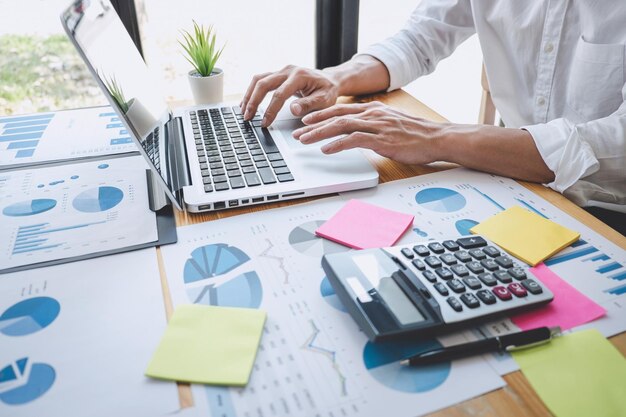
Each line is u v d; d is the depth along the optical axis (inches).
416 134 25.1
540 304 15.8
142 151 19.7
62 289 17.0
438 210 21.6
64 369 14.0
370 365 14.0
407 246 17.9
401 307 15.1
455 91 60.9
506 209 21.5
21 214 21.4
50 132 29.3
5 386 13.5
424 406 12.9
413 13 38.9
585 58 30.3
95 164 25.6
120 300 16.5
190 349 14.4
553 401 13.0
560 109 33.4
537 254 18.5
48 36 46.4
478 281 16.3
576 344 14.6
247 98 30.5
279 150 25.6
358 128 25.3
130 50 26.5
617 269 17.8
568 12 31.3
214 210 21.5
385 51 35.5
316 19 45.3
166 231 20.2
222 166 24.0
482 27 35.2
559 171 23.0
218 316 15.6
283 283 17.2
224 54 46.6
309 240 19.6
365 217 20.8
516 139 24.1
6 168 25.2
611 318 15.7
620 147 23.0
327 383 13.5
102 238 19.8
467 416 12.7
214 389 13.4
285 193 22.0
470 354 14.3
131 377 13.7
